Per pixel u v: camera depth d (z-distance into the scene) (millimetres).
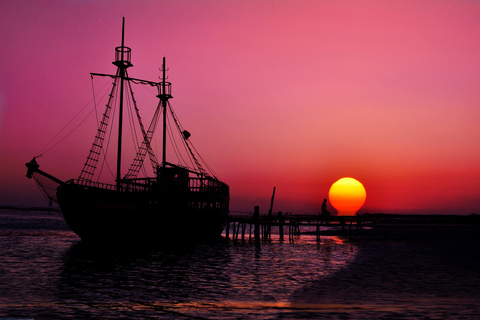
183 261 30078
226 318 12938
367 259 29422
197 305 14930
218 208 57375
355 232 81750
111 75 51344
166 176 51188
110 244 40719
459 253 33625
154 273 23750
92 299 16141
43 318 13117
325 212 52531
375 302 14867
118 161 49375
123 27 51688
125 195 42531
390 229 84750
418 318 12375
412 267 24734
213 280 21000
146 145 58250
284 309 14016
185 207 47719
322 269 24781
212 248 42500
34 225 97938
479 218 54250
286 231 100188
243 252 37750
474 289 17391
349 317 12648
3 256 31766
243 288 18594
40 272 23562
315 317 12758
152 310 14203
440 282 19250
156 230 43938
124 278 21781
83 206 38562
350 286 18391
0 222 108250
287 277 21750
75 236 60156
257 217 43562
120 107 50531
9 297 16406
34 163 38719
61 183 39281
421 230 80188
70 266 26469
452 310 13398
